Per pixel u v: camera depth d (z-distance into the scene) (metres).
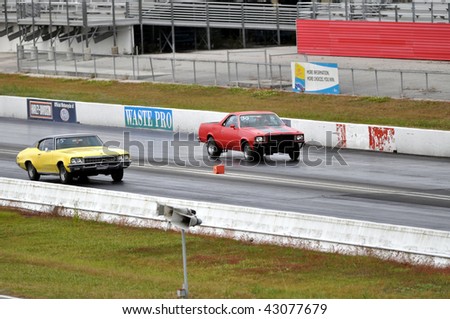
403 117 119.62
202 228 67.75
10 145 116.19
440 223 67.56
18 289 46.56
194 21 186.00
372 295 48.09
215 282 52.56
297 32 169.75
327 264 57.12
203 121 120.00
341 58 163.75
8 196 81.44
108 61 177.88
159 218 70.44
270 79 147.75
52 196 77.94
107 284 49.38
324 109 127.12
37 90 155.12
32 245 65.94
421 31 154.38
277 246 62.44
